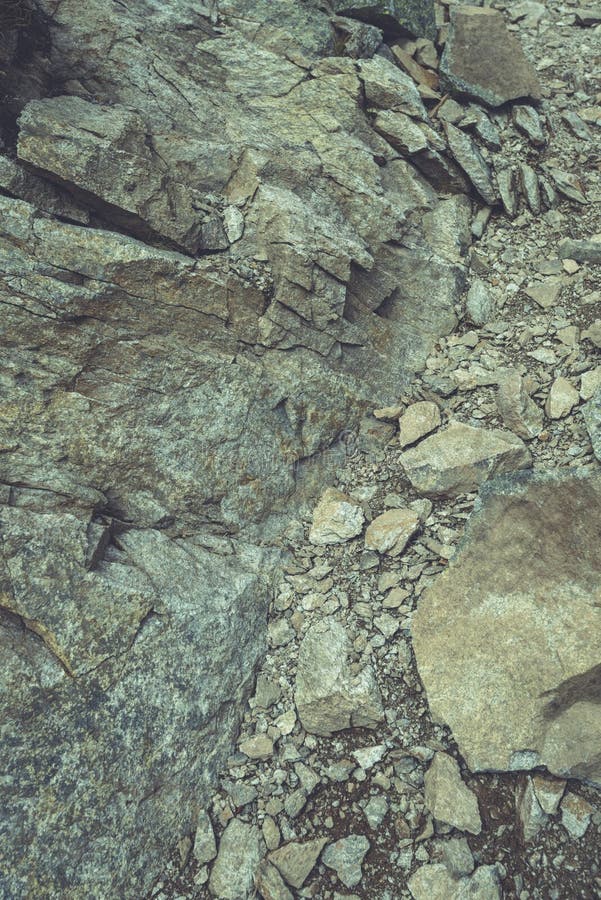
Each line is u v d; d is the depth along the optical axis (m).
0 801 1.30
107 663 1.45
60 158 1.72
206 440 1.76
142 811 1.44
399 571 1.73
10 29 1.87
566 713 1.48
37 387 1.59
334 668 1.60
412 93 2.33
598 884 1.36
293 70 2.32
